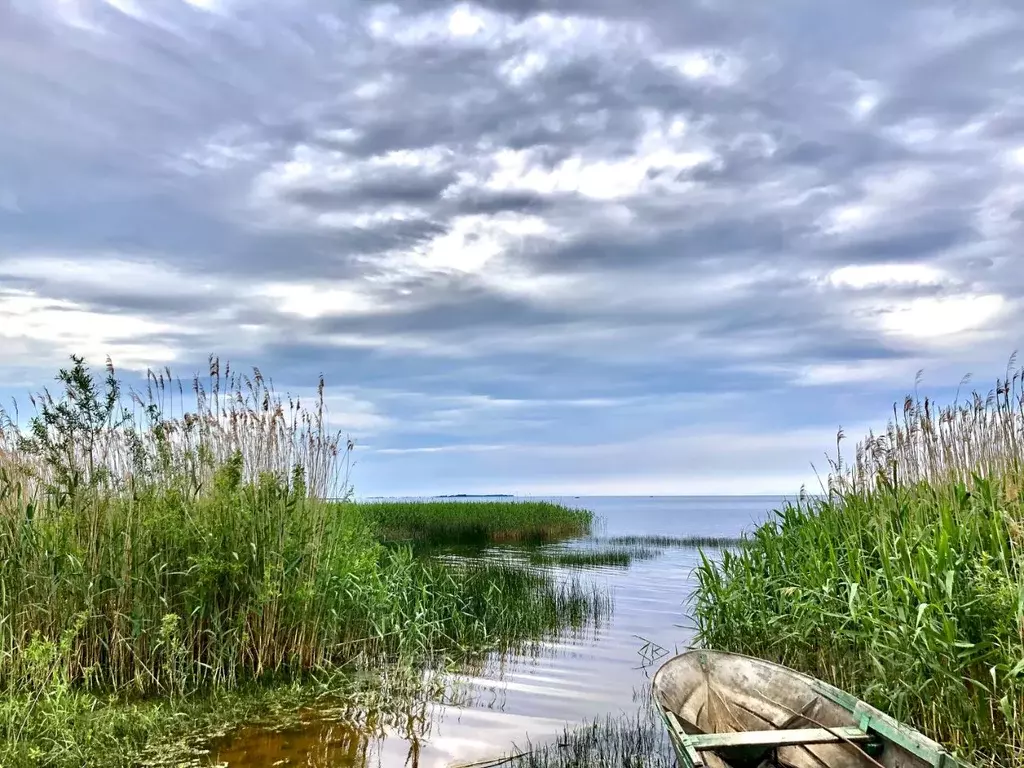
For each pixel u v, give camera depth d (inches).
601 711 366.0
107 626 370.9
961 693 272.8
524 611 601.6
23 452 380.8
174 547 387.2
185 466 420.2
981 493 338.3
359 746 310.5
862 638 331.9
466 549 1104.8
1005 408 386.6
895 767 247.0
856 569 351.9
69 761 280.7
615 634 545.6
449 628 540.7
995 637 277.3
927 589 296.0
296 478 428.1
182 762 288.8
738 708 318.0
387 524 1258.0
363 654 440.1
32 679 325.4
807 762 270.1
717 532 1747.0
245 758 294.5
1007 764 262.4
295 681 382.9
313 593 402.0
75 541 374.0
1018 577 278.4
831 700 287.6
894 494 407.5
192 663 366.9
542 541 1284.4
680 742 251.0
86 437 388.8
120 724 315.6
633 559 1016.2
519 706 371.9
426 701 374.3
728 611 443.5
